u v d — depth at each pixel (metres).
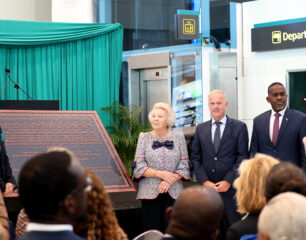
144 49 7.98
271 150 3.94
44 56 7.92
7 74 7.76
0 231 1.67
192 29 6.98
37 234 1.18
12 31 7.69
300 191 1.74
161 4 7.75
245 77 7.14
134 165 3.83
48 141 4.56
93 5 8.29
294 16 6.64
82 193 1.24
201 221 1.26
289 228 1.18
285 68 6.76
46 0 9.12
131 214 4.20
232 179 3.78
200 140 4.01
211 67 7.02
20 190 1.20
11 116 4.90
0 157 3.61
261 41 6.88
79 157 4.39
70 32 7.92
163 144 3.87
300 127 3.86
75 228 1.66
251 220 1.99
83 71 8.07
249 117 7.10
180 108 7.30
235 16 7.11
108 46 8.11
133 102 8.13
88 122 5.02
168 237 1.28
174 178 3.76
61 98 8.03
